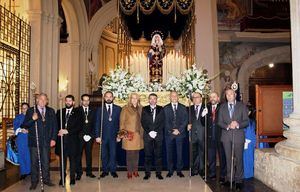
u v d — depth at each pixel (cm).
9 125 891
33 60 1015
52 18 1092
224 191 538
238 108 550
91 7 1638
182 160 680
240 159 555
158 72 1017
